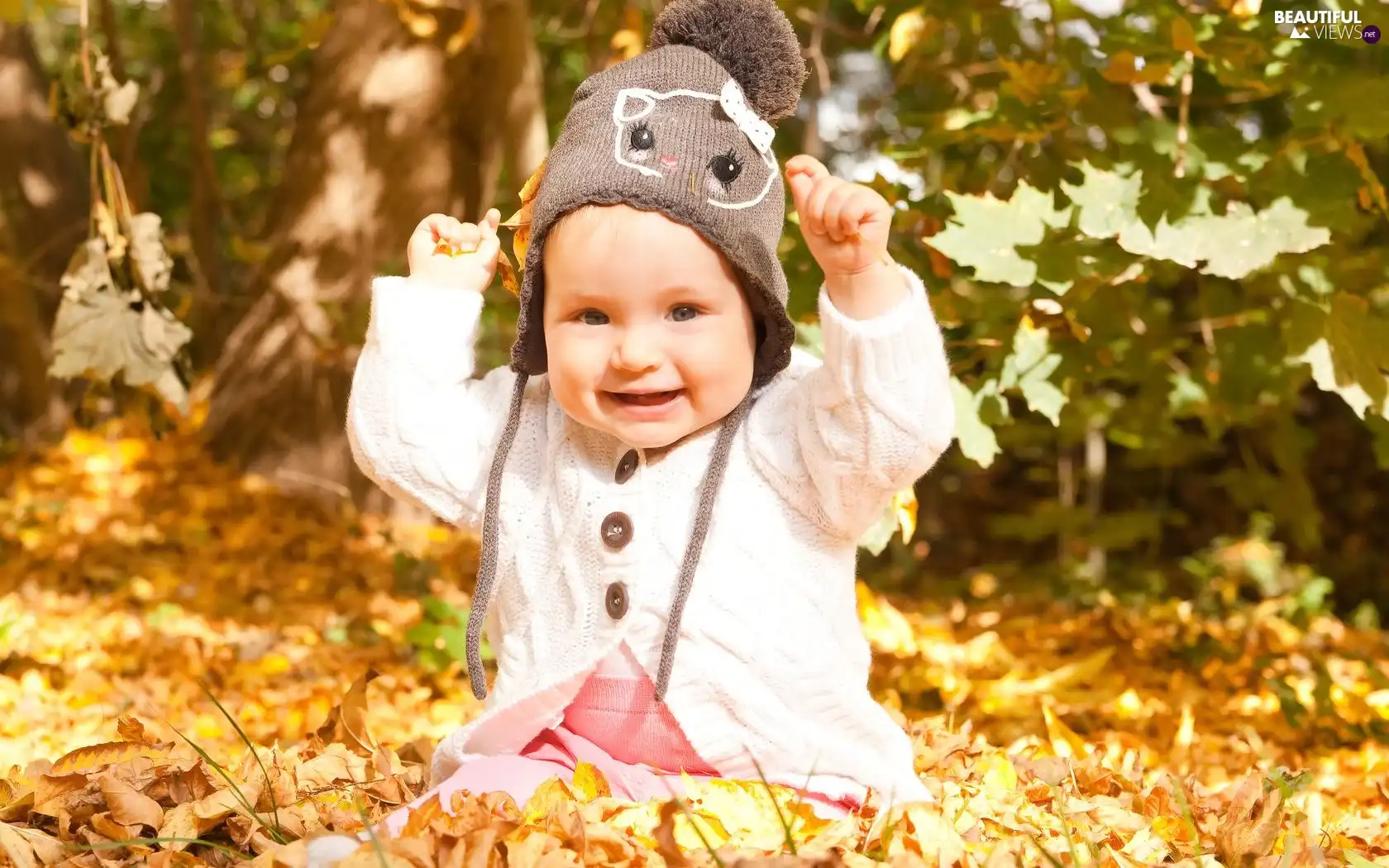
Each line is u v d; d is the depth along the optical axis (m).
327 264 7.81
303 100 8.05
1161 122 4.21
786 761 2.47
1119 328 4.43
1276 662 5.71
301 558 6.93
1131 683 5.33
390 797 2.79
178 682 4.71
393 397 2.62
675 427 2.42
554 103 9.50
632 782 2.46
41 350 9.17
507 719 2.51
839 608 2.52
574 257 2.37
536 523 2.58
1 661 4.77
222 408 8.03
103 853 2.35
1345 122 3.79
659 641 2.46
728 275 2.40
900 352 2.29
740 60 2.54
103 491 7.59
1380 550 9.77
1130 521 8.35
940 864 2.24
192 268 8.38
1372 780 3.82
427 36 6.85
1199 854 2.46
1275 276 4.42
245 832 2.47
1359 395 3.92
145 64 12.01
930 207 4.33
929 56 5.61
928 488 11.46
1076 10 4.38
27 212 9.23
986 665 5.41
